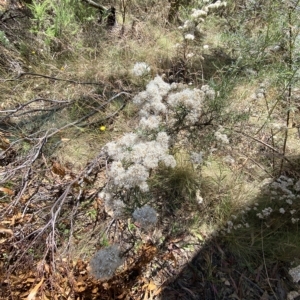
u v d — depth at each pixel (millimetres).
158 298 1920
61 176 2172
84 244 2051
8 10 3357
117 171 1640
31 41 3225
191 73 3088
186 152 2395
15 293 1729
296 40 2305
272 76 2559
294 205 2244
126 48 3311
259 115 2787
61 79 2854
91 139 2586
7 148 2229
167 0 3945
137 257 1973
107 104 2822
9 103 2816
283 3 2375
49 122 2678
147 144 1724
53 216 1873
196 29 3467
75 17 3568
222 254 2117
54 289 1741
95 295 1807
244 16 3201
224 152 2543
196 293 1970
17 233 1882
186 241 2148
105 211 2160
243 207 2266
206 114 2221
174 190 2322
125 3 3928
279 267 2109
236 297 1985
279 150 2621
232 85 2562
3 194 2172
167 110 2045
